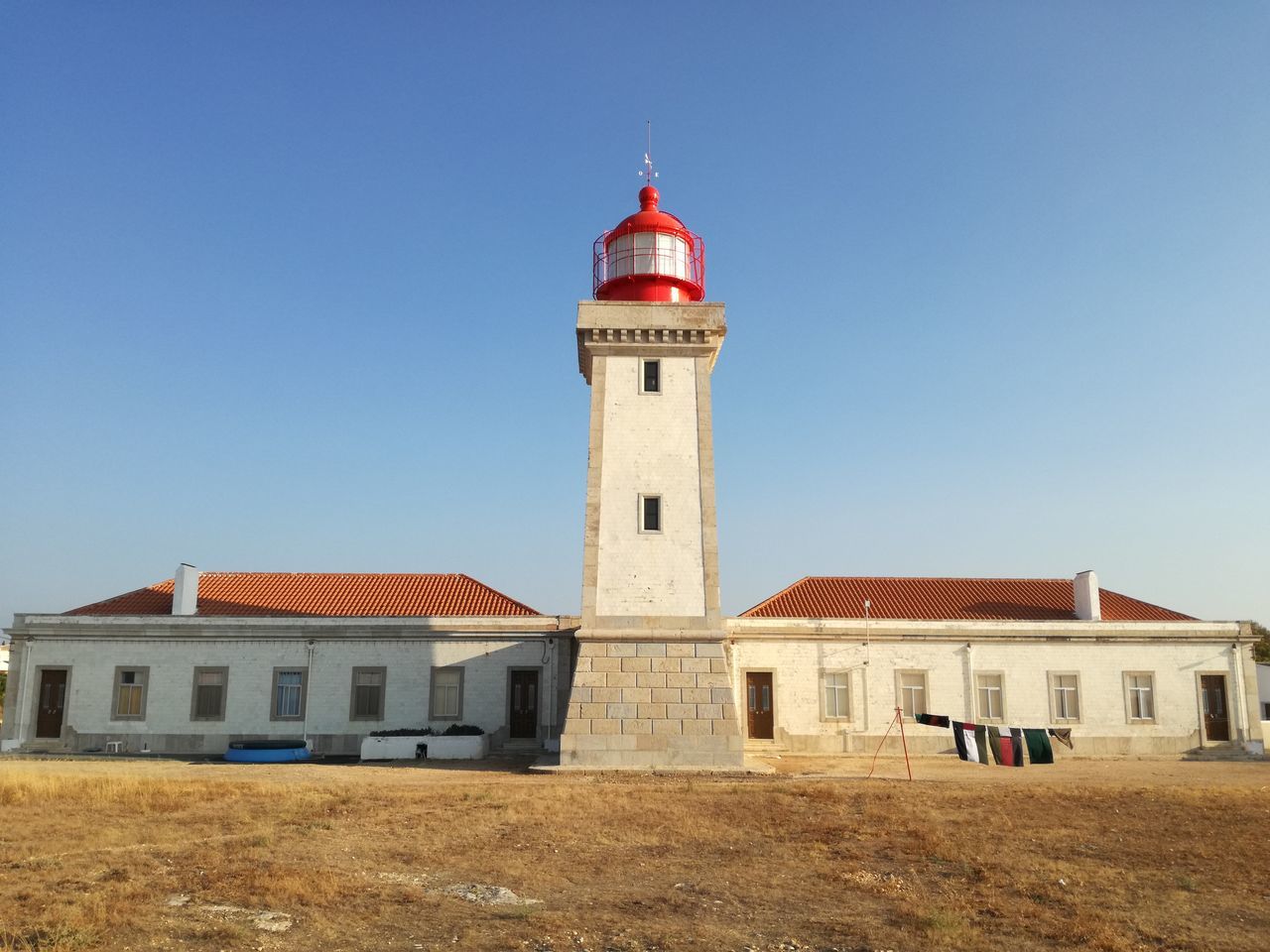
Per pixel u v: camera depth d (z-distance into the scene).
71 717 34.50
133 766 29.67
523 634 35.34
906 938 10.99
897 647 36.31
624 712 28.52
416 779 25.88
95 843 15.17
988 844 16.67
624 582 29.41
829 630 36.25
